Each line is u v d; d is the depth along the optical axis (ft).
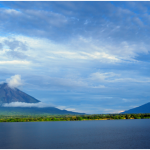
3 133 527.40
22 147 302.04
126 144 318.24
